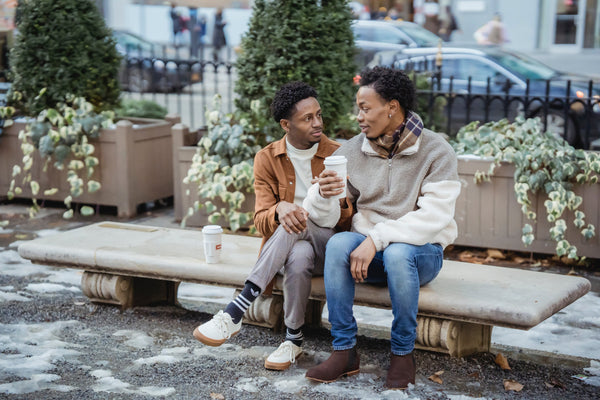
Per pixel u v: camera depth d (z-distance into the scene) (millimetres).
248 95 6020
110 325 4062
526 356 3770
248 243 4203
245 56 5926
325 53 5691
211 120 6016
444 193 3205
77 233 4438
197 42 22203
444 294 3328
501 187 5359
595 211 5164
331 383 3297
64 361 3529
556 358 3738
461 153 5613
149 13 23828
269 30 5758
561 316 4348
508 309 3158
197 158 6008
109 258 4008
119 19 23844
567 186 5125
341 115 5934
